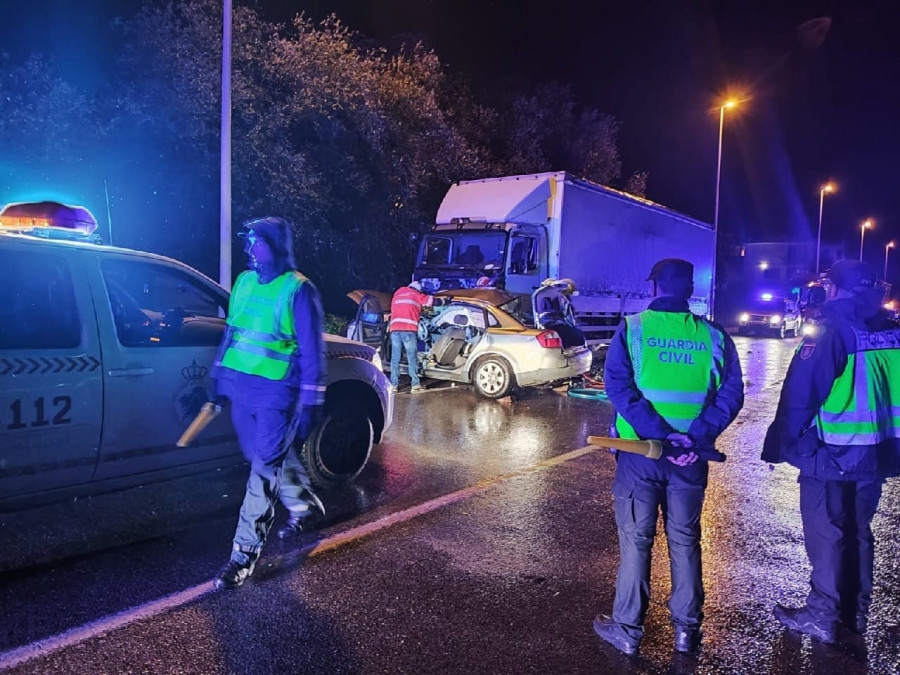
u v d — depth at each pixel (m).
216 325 5.10
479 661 3.23
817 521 3.48
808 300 6.50
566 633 3.50
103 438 4.18
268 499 3.92
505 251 12.88
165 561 4.21
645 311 3.24
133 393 4.30
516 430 8.15
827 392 3.32
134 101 12.38
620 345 3.18
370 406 5.89
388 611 3.68
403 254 18.39
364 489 5.71
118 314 4.45
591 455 7.02
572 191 13.80
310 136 15.87
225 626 3.46
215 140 13.48
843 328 3.33
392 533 4.77
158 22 13.21
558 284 12.10
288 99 14.78
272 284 3.84
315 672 3.10
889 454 3.39
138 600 3.70
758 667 3.25
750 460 7.24
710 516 5.40
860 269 3.36
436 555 4.42
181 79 12.71
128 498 5.29
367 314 11.70
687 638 3.31
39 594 3.74
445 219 14.14
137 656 3.17
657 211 17.53
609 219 15.22
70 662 3.11
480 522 5.03
